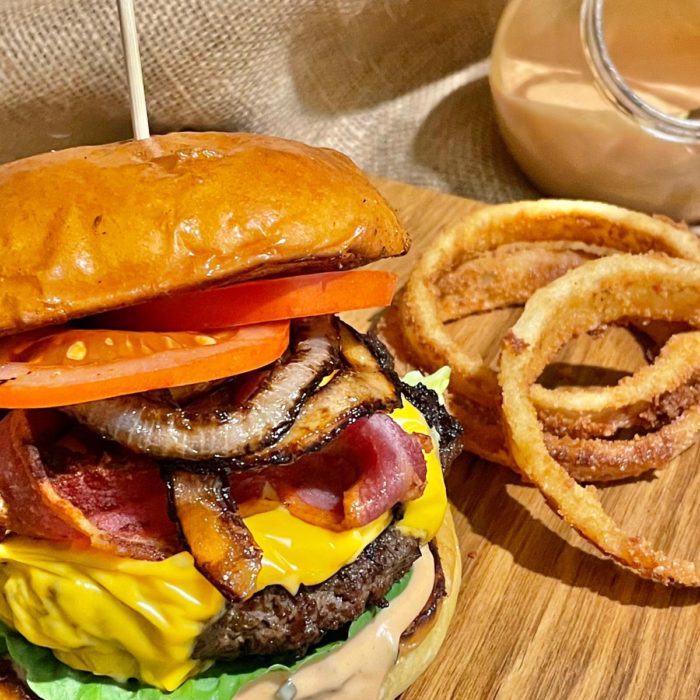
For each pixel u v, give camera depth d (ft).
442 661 1.03
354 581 0.84
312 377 0.80
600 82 1.57
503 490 1.23
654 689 1.00
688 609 1.08
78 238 0.70
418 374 1.20
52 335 0.75
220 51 1.60
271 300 0.77
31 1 1.50
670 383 1.24
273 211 0.74
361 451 0.85
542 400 1.22
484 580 1.11
